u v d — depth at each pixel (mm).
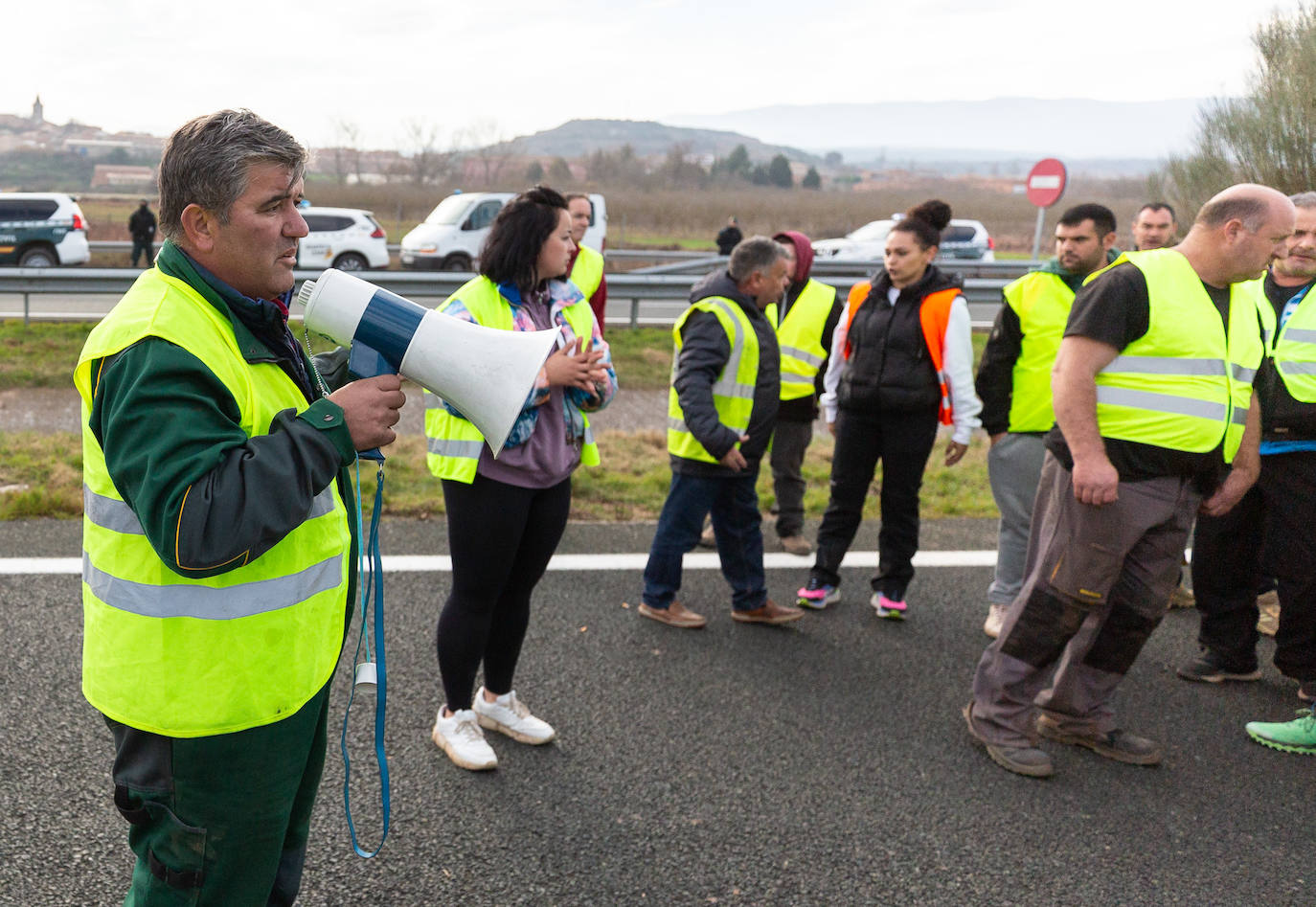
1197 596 4180
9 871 2561
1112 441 3217
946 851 2918
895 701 3826
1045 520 3436
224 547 1506
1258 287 3936
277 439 1590
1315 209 3824
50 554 4621
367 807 2969
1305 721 3602
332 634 1859
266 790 1770
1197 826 3125
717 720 3604
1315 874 2904
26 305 9805
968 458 7457
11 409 7328
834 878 2768
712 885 2713
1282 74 8211
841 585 5020
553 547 3279
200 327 1606
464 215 19312
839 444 4641
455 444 3023
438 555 4891
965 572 5250
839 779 3271
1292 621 3857
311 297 1884
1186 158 9117
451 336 1903
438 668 3832
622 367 9844
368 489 5648
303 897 2568
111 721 1724
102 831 2746
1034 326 4305
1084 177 135750
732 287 4199
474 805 3016
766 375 4242
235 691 1684
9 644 3750
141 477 1496
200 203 1590
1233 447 3275
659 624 4387
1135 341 3164
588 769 3246
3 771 2980
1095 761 3502
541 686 3783
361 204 36438
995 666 3455
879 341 4457
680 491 4262
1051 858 2914
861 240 21984
